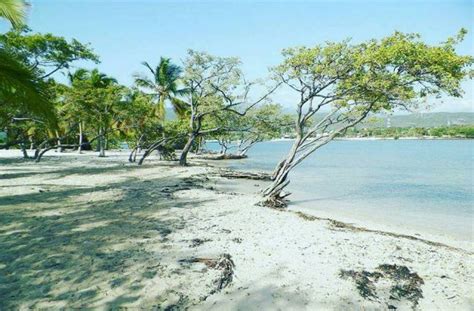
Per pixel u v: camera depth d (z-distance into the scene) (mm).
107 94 31359
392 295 6066
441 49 12727
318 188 20828
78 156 42906
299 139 16844
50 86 21250
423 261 7801
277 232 9844
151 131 36125
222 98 29391
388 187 21156
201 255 7699
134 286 6105
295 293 6004
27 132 40750
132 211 12000
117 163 33156
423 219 13203
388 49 12938
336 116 16203
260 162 43250
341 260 7625
